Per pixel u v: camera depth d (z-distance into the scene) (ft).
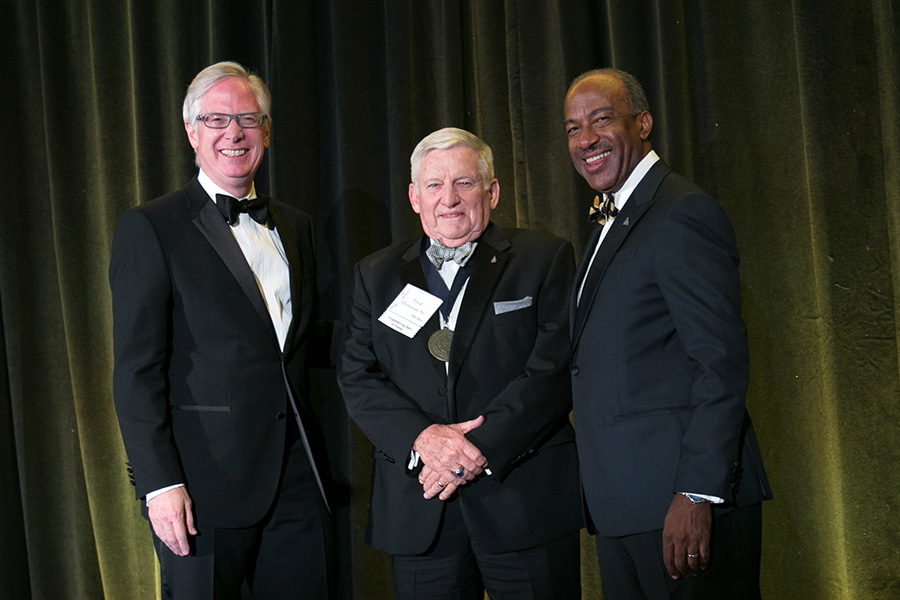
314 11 8.84
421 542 6.24
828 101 8.33
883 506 8.29
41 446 8.60
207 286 6.21
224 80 6.53
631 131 6.27
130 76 8.88
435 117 8.81
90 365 8.83
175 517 5.81
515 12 8.87
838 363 8.33
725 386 5.11
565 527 6.34
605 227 6.32
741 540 5.50
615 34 8.52
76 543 8.64
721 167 8.58
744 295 8.57
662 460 5.52
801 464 8.43
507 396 6.17
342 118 8.58
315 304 7.06
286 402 6.43
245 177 6.58
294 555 6.72
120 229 6.16
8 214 8.55
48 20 8.81
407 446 6.07
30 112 8.75
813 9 8.34
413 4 8.76
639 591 5.98
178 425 6.16
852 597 8.30
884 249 8.34
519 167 8.93
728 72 8.56
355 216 8.59
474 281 6.53
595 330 5.84
